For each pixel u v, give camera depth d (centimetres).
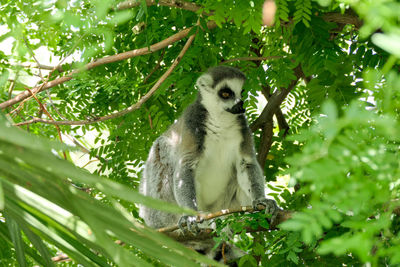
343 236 164
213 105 621
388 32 108
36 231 245
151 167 683
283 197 527
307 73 496
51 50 582
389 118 124
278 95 677
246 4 348
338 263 399
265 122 682
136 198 141
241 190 646
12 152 133
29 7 408
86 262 237
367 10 117
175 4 476
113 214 171
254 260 448
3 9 559
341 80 465
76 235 220
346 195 129
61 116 566
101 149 647
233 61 616
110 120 658
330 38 503
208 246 561
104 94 644
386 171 134
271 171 662
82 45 352
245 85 564
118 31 612
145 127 648
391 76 127
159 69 653
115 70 649
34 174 164
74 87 629
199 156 622
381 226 131
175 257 184
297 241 381
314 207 132
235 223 434
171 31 595
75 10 318
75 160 673
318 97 474
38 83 610
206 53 610
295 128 679
